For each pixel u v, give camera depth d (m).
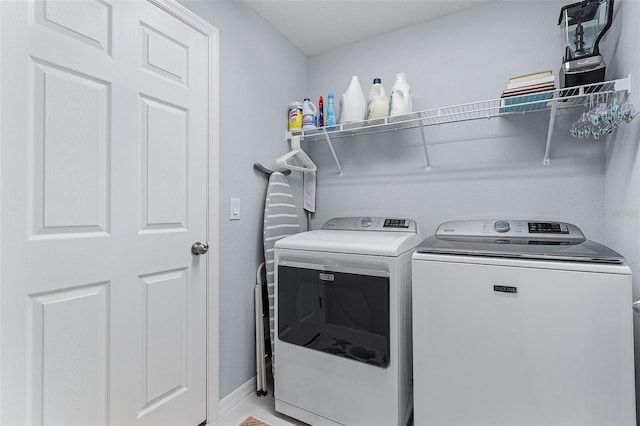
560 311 1.09
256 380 1.87
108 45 1.15
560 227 1.52
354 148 2.24
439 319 1.28
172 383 1.38
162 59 1.34
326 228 2.13
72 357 1.06
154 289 1.32
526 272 1.13
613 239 1.41
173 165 1.39
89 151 1.10
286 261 1.64
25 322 0.95
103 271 1.14
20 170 0.94
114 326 1.17
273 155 2.04
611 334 1.02
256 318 1.84
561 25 1.50
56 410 1.02
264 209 1.94
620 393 1.01
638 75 1.11
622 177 1.28
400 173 2.07
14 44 0.92
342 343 1.45
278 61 2.09
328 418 1.49
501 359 1.17
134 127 1.23
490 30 1.80
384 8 1.86
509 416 1.16
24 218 0.95
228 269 1.69
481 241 1.51
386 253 1.35
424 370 1.31
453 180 1.90
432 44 1.96
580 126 1.32
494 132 1.79
